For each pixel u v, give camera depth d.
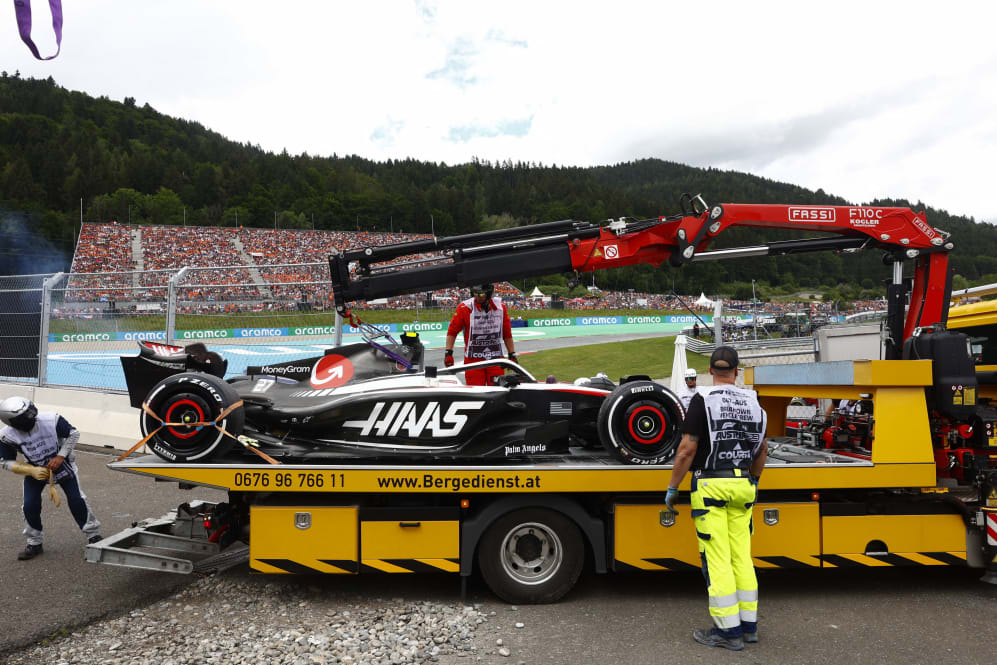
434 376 4.54
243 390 4.64
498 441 4.29
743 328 24.86
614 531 4.03
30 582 4.36
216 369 4.75
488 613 3.86
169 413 4.12
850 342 5.14
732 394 3.48
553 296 51.25
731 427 3.43
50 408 9.60
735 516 3.47
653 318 45.59
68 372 9.70
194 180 145.25
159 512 6.16
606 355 22.34
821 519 4.12
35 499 4.80
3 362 10.10
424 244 4.69
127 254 68.81
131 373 4.52
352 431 4.32
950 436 4.42
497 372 5.95
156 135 182.62
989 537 4.08
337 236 82.44
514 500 3.98
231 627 3.64
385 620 3.74
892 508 4.16
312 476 3.97
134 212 125.31
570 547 4.01
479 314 5.91
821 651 3.37
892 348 4.81
